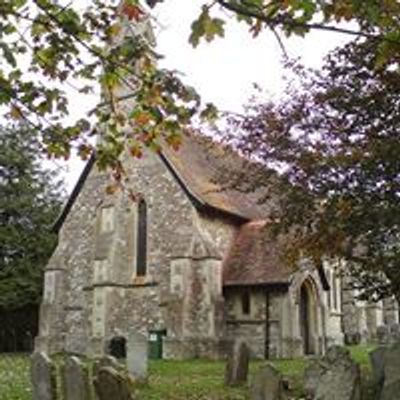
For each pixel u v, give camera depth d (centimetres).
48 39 641
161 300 2747
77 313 2980
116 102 709
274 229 1570
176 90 637
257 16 503
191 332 2633
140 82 654
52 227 3256
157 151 708
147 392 1443
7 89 656
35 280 3562
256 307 2681
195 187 2812
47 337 2984
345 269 1825
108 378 1093
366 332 3588
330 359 1141
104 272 2859
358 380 1105
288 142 1551
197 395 1386
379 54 550
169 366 2138
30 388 1504
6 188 3697
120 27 652
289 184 1509
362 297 1471
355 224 1340
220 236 2864
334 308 3177
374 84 1385
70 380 1191
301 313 2827
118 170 732
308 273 2769
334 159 1381
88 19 644
